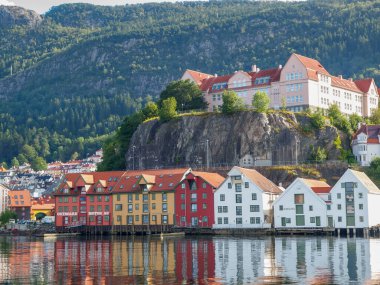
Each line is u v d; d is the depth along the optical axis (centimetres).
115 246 16450
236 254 13512
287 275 10525
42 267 11938
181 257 13150
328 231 19700
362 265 11531
